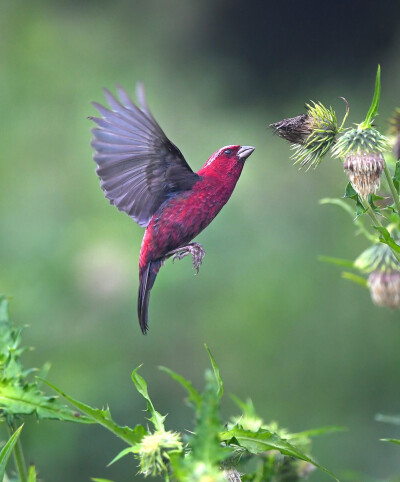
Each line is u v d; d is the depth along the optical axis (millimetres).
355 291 13867
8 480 4008
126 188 5031
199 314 12906
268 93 16891
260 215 14273
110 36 15891
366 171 4121
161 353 12578
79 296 12375
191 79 16625
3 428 7105
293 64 17016
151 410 3436
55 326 12180
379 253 5387
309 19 17016
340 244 14070
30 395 3900
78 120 14414
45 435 10602
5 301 4246
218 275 13227
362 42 16750
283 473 4426
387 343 13422
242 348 13094
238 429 3549
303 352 13352
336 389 13219
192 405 3479
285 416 12977
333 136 4352
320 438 12664
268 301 13359
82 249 12656
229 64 16922
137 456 3475
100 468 10891
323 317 13539
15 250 12727
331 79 17031
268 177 14977
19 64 14703
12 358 4066
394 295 5301
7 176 13688
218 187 4996
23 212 13289
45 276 12422
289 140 4395
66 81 14820
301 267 13812
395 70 16656
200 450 2418
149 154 4969
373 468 12328
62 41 15227
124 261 12555
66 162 13945
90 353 12062
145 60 16016
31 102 14461
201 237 13477
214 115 16344
